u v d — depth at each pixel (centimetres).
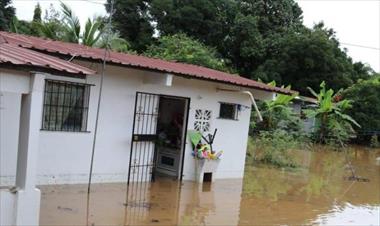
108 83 1010
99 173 1021
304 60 3434
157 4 3572
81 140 977
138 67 948
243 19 3594
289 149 1956
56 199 862
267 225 875
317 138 2841
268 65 3481
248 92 1273
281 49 3547
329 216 1012
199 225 818
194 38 3553
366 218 1029
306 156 2188
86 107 980
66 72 593
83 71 625
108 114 1020
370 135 3175
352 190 1384
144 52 3198
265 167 1662
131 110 1061
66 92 949
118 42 2323
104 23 2292
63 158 955
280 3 3881
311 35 3547
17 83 569
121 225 761
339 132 2761
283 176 1506
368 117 3141
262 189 1238
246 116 1380
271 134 1955
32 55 666
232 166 1354
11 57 577
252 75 3562
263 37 3756
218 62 2645
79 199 885
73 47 1050
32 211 595
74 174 977
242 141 1377
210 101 1251
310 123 3080
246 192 1168
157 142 1145
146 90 1086
